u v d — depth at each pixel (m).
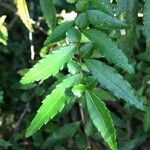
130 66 0.30
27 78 0.29
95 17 0.31
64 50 0.30
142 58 0.54
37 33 0.56
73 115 0.64
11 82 0.63
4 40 0.44
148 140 0.71
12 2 0.56
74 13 0.43
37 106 0.52
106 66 0.30
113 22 0.31
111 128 0.29
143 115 0.57
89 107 0.30
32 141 0.62
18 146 0.56
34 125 0.29
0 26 0.42
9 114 0.61
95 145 0.57
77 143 0.50
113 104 0.64
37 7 0.53
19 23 0.61
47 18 0.38
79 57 0.31
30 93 0.53
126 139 0.52
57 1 0.56
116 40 0.33
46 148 0.52
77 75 0.30
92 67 0.30
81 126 0.54
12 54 0.65
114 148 0.29
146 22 0.30
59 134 0.50
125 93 0.30
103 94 0.42
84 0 0.31
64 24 0.32
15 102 0.62
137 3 0.32
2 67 0.65
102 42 0.30
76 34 0.31
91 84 0.30
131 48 0.33
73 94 0.30
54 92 0.30
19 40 0.64
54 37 0.32
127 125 0.63
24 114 0.53
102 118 0.29
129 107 0.53
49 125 0.52
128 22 0.32
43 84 0.47
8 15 0.61
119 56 0.30
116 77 0.30
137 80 0.51
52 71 0.30
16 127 0.53
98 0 0.31
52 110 0.29
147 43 0.30
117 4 0.32
